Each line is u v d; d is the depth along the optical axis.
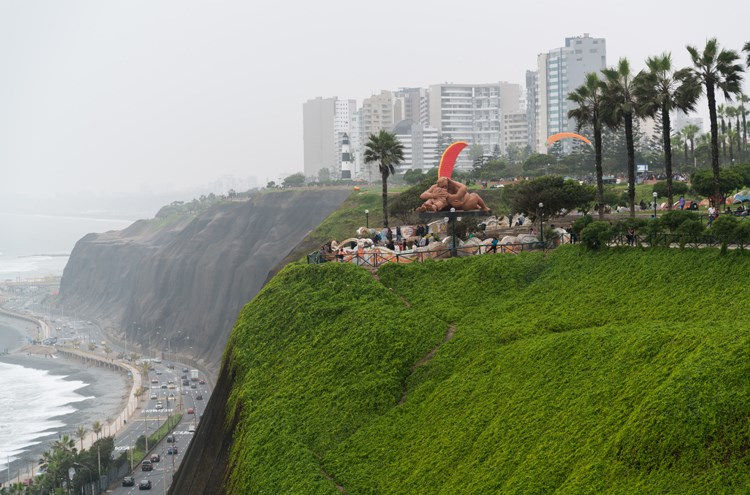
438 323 65.00
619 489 39.28
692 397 40.59
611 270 65.44
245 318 77.38
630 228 69.25
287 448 57.53
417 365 61.41
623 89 90.31
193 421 192.62
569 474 42.31
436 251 81.12
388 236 99.25
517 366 54.22
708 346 43.94
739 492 35.88
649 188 144.75
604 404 45.53
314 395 62.28
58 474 138.12
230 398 70.38
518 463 45.47
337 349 66.06
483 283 70.12
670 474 38.50
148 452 167.38
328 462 55.03
